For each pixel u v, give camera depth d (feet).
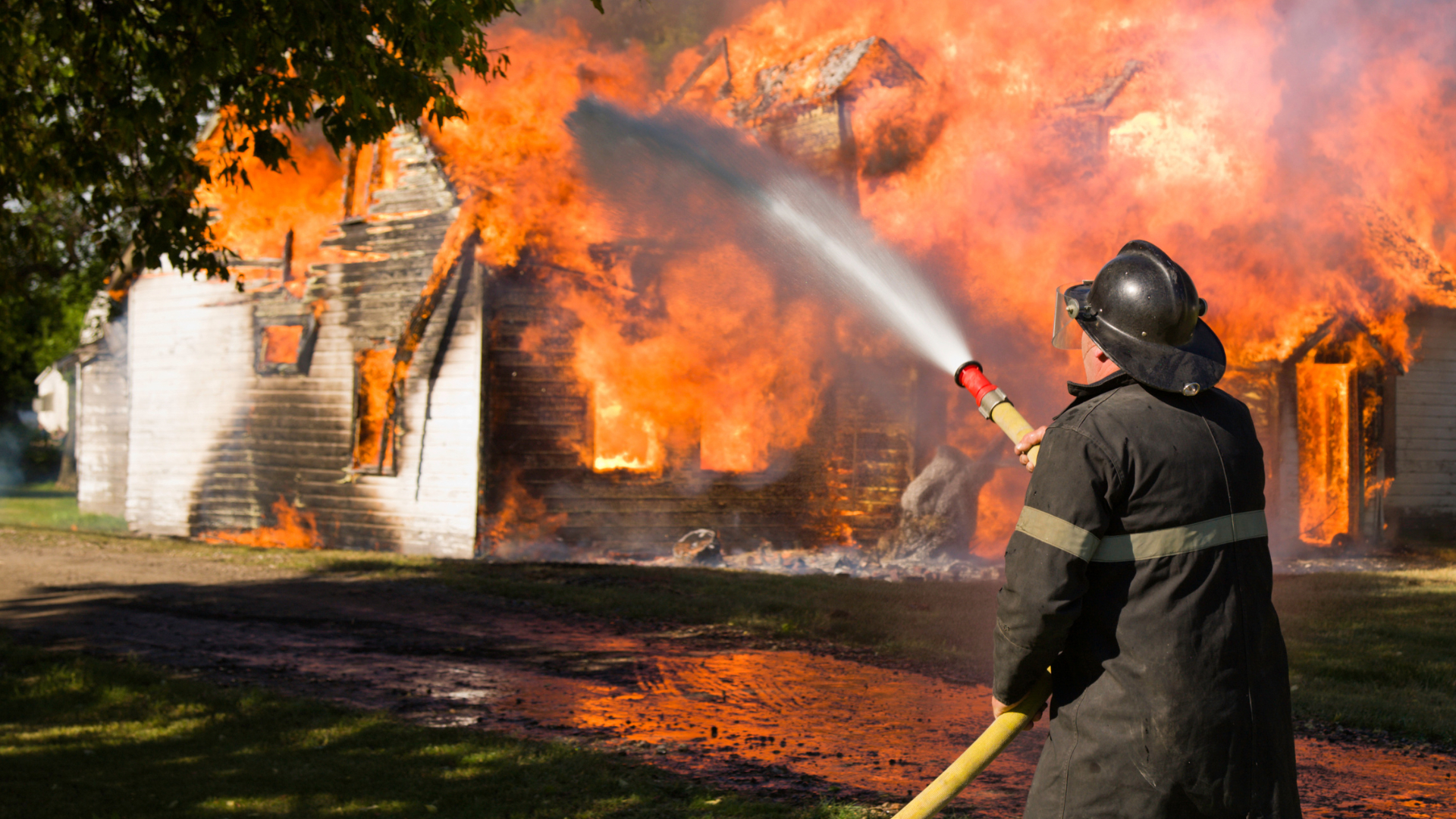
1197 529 7.25
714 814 15.75
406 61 21.26
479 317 54.90
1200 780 6.98
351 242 60.03
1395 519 66.80
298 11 19.38
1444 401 69.15
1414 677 26.53
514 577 44.75
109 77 22.33
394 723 21.91
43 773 18.75
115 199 24.66
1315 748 20.31
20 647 30.32
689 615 35.81
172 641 31.96
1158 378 7.54
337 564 48.98
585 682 26.40
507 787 17.38
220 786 17.79
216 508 65.82
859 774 18.30
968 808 16.10
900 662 28.71
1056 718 7.55
